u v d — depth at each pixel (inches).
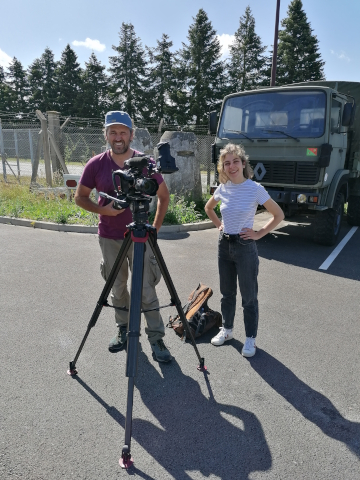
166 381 114.7
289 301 175.3
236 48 1941.4
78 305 162.9
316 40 1860.2
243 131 267.0
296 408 104.7
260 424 98.2
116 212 110.5
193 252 247.4
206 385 113.5
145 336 141.3
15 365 119.3
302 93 246.8
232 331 140.1
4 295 170.6
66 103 2325.3
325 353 132.5
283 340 140.6
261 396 109.3
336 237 280.7
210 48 1888.5
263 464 85.7
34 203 352.8
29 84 2549.2
